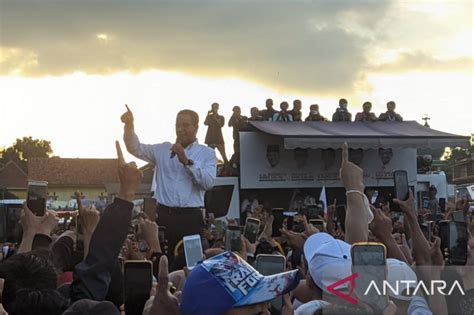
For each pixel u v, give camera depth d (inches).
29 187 157.2
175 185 247.1
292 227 255.6
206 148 251.9
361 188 140.7
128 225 125.4
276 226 248.5
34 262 117.8
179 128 249.1
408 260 162.2
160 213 249.0
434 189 609.0
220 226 367.6
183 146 250.1
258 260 139.9
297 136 542.6
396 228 252.1
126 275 117.4
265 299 105.8
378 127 612.7
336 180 570.9
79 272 122.5
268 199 562.3
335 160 570.6
